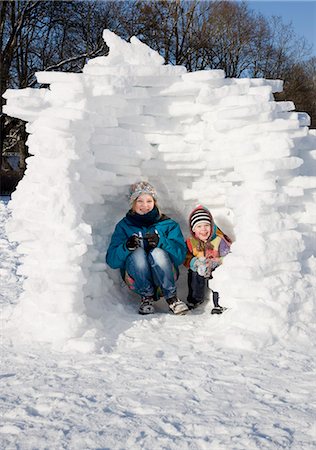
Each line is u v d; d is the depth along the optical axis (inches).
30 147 188.4
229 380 139.6
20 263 327.6
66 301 172.1
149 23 1090.1
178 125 203.0
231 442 107.0
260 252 175.2
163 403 125.4
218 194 209.8
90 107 186.1
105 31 200.7
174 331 180.5
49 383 137.4
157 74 192.9
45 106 185.3
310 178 186.9
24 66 1058.7
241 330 171.2
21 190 188.9
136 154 198.7
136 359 155.0
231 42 1318.9
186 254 209.9
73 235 172.7
